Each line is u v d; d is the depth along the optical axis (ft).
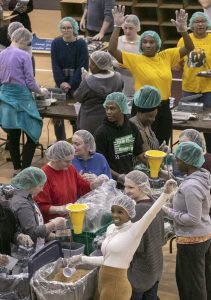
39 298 16.15
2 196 18.66
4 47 31.24
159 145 24.61
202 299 18.78
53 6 53.42
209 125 26.78
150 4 45.62
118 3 46.06
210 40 29.60
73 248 18.25
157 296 20.31
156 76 25.90
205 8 24.91
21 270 17.37
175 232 18.81
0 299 16.92
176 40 46.03
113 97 21.06
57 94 29.50
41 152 32.14
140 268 17.49
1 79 27.71
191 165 18.29
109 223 18.81
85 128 25.16
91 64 24.81
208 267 19.33
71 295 16.12
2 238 17.76
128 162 21.72
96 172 20.97
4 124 27.94
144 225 16.02
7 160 31.50
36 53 38.91
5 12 37.73
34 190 18.33
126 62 25.98
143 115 22.33
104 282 16.20
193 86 30.01
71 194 19.79
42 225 17.79
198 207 17.72
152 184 20.34
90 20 35.96
